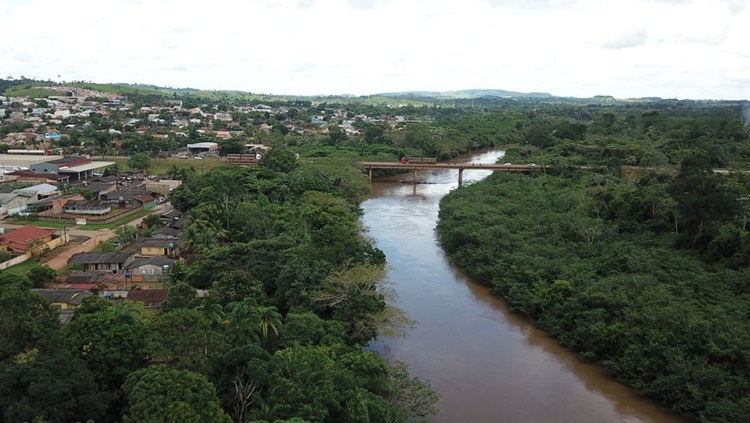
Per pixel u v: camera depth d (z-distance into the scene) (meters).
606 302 73.94
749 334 61.41
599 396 62.69
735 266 81.56
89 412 39.84
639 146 182.88
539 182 152.62
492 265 95.69
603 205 115.56
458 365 68.88
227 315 56.91
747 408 52.38
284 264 77.44
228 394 45.22
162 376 39.91
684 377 57.84
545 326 78.25
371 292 69.94
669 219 100.50
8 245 97.19
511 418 58.12
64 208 127.50
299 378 44.53
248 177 139.50
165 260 88.94
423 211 150.38
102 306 60.16
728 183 113.50
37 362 40.28
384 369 53.84
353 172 157.62
